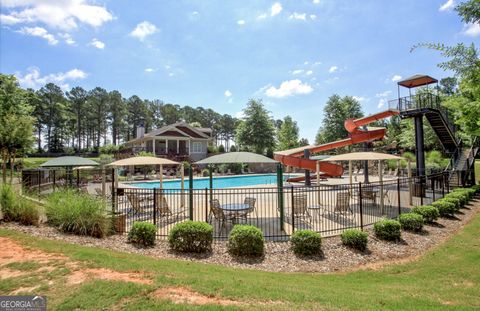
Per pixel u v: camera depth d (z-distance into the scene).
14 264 4.39
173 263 5.21
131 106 73.31
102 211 7.17
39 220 7.51
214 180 26.77
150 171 30.08
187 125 38.81
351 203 12.62
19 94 24.94
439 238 8.04
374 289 4.66
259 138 39.69
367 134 17.28
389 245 7.23
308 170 17.52
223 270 5.14
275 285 4.28
